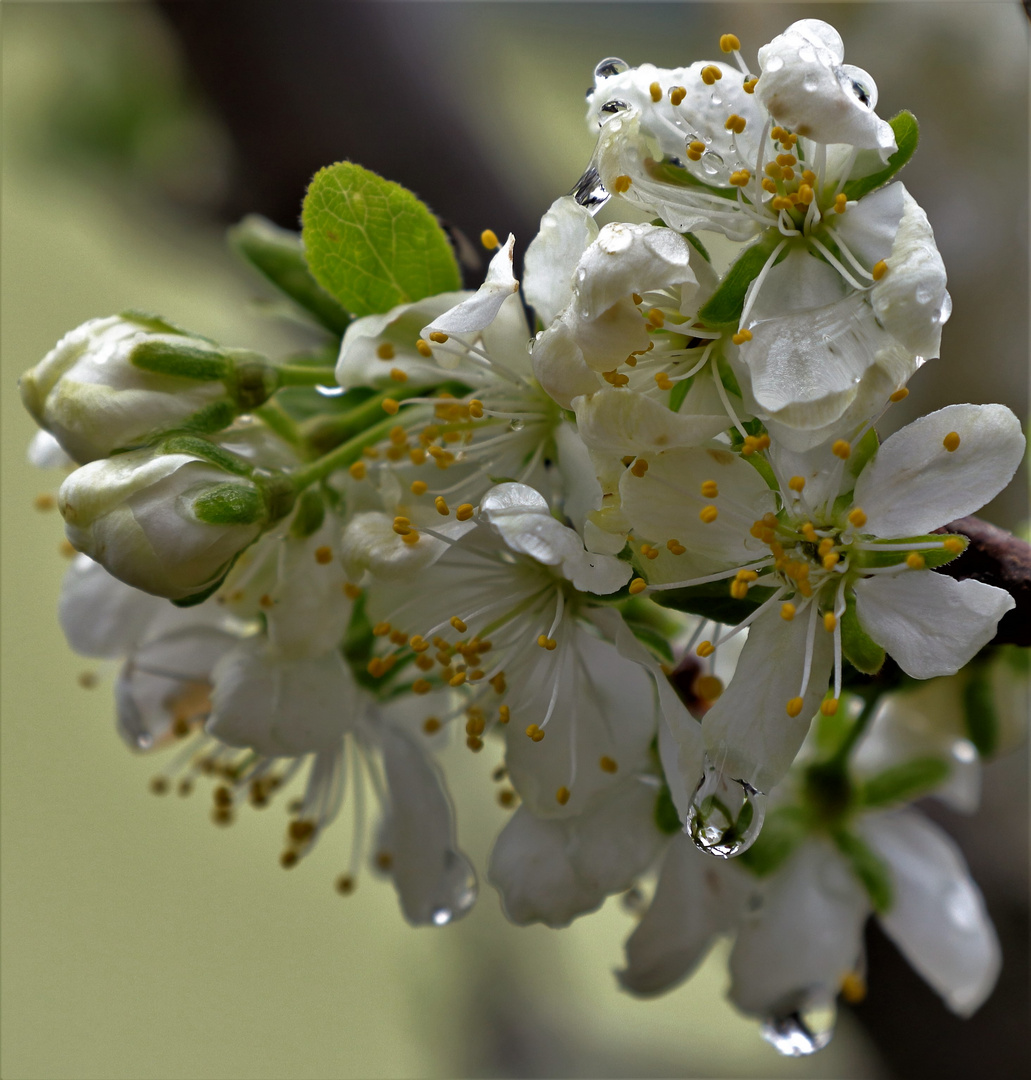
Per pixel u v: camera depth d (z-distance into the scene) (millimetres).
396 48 262
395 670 223
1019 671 233
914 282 205
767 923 230
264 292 291
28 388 214
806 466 208
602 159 208
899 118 208
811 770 233
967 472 207
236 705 219
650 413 204
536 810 218
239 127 261
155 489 211
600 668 219
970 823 253
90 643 228
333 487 218
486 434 217
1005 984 248
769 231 209
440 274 216
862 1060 267
